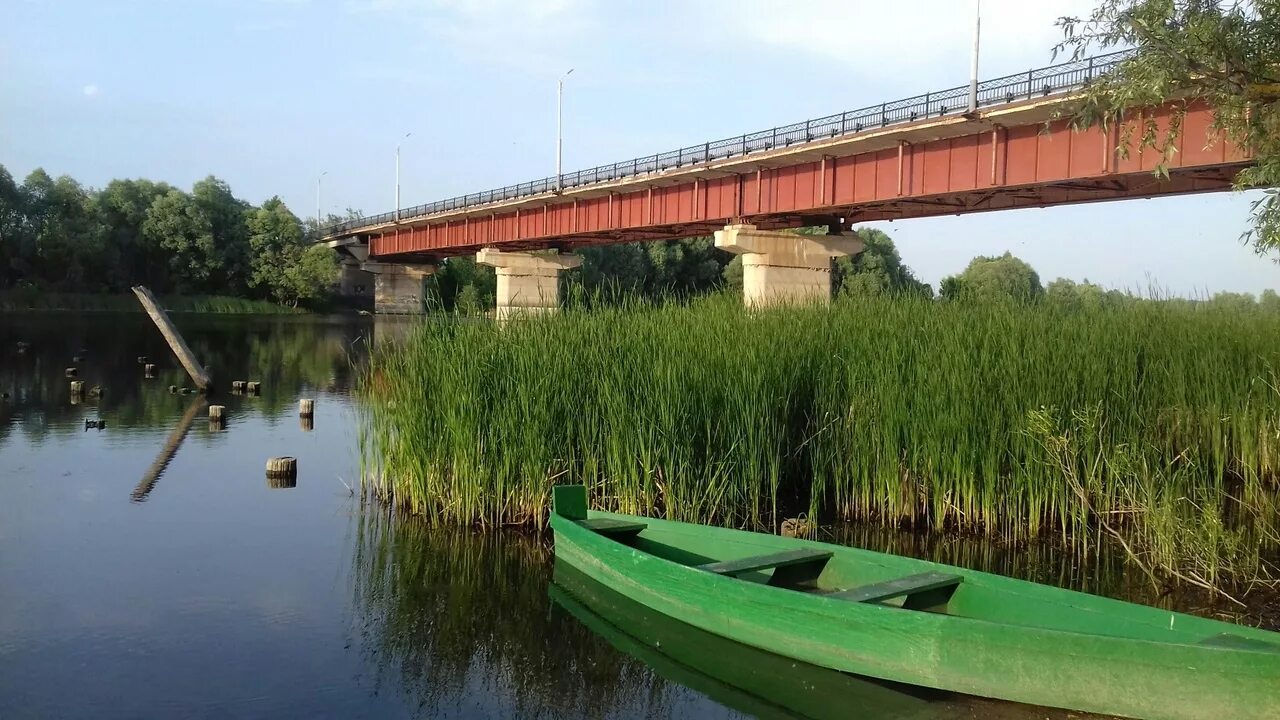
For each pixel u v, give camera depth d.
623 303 12.90
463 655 7.03
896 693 6.21
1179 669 5.17
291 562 9.20
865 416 11.07
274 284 71.50
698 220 35.38
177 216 69.75
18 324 45.16
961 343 11.02
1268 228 7.10
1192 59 7.25
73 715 5.87
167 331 22.70
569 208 43.41
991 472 10.24
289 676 6.56
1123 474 9.87
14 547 9.45
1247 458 11.75
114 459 14.11
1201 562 8.69
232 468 13.70
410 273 71.62
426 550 9.67
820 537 10.31
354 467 13.93
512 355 10.98
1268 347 13.26
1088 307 13.68
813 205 30.30
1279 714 4.94
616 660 6.99
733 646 7.00
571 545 8.80
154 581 8.51
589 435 10.74
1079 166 21.62
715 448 10.54
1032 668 5.61
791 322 12.97
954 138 25.16
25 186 64.56
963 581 6.86
